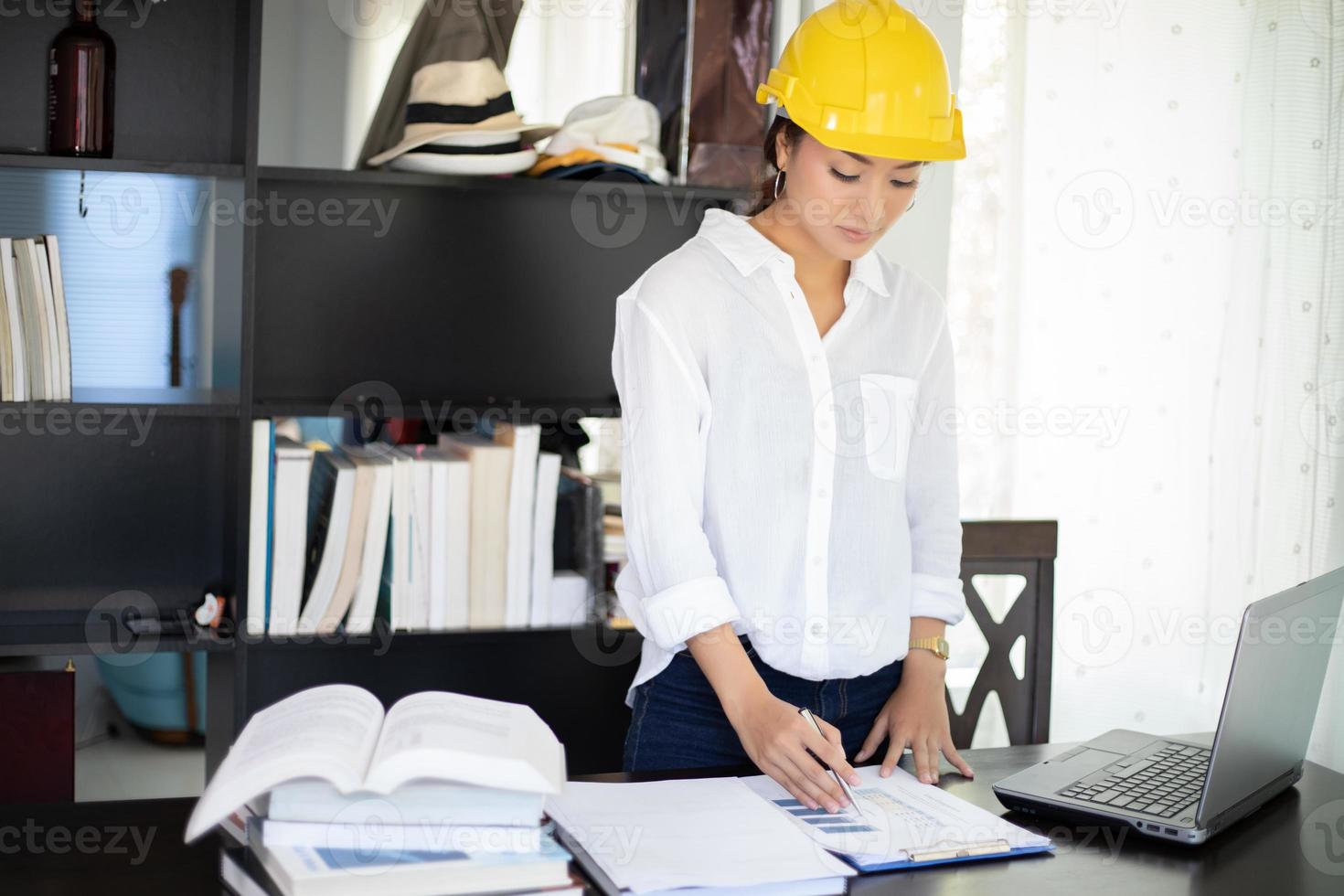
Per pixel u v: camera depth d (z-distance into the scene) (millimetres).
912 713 1446
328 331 2439
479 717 1081
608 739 2594
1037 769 1358
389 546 2260
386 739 1015
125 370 2336
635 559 1414
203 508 2408
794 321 1430
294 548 2211
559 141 2314
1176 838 1176
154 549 2389
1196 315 2832
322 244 2420
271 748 988
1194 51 2791
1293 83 2762
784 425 1427
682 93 2445
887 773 1356
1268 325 2812
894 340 1503
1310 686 1340
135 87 2295
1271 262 2805
